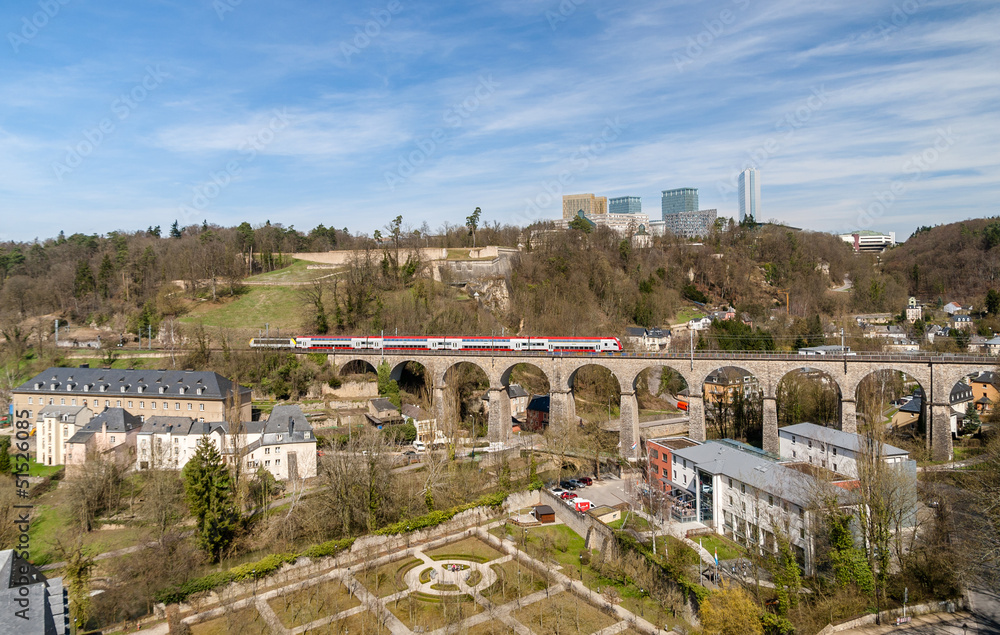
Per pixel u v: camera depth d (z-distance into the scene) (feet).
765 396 342.64
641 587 202.18
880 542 194.39
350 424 364.38
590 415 471.62
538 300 584.81
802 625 164.45
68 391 361.30
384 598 198.90
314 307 549.95
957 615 177.37
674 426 432.66
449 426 375.86
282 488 287.07
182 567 207.51
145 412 351.25
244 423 318.04
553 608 192.13
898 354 325.83
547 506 272.31
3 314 546.67
